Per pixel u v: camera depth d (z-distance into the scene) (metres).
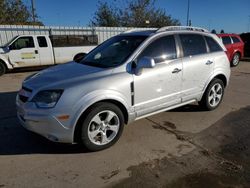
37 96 3.35
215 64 5.08
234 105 5.83
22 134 4.21
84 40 14.21
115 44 4.48
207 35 5.12
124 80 3.68
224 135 4.19
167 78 4.21
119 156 3.51
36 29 15.14
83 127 3.41
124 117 3.90
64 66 4.26
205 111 5.32
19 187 2.85
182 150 3.68
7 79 9.84
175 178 3.00
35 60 11.91
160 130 4.37
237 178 3.00
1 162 3.36
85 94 3.34
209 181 2.94
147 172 3.13
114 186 2.87
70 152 3.60
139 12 32.00
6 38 14.49
